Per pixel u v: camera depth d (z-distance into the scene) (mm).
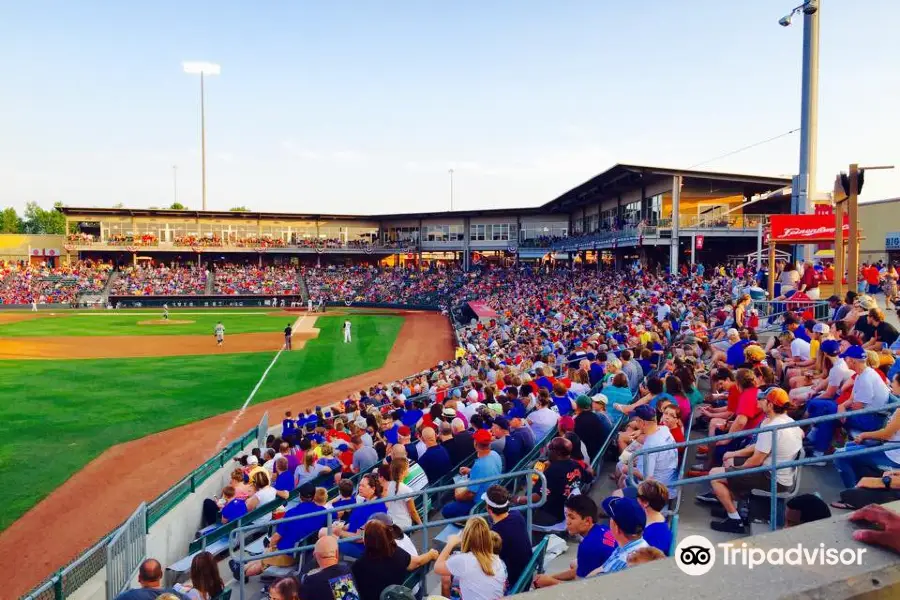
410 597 4809
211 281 77625
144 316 62281
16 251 79000
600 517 7777
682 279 38219
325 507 9234
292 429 17266
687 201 46375
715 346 15250
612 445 9969
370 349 41062
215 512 13891
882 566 2332
